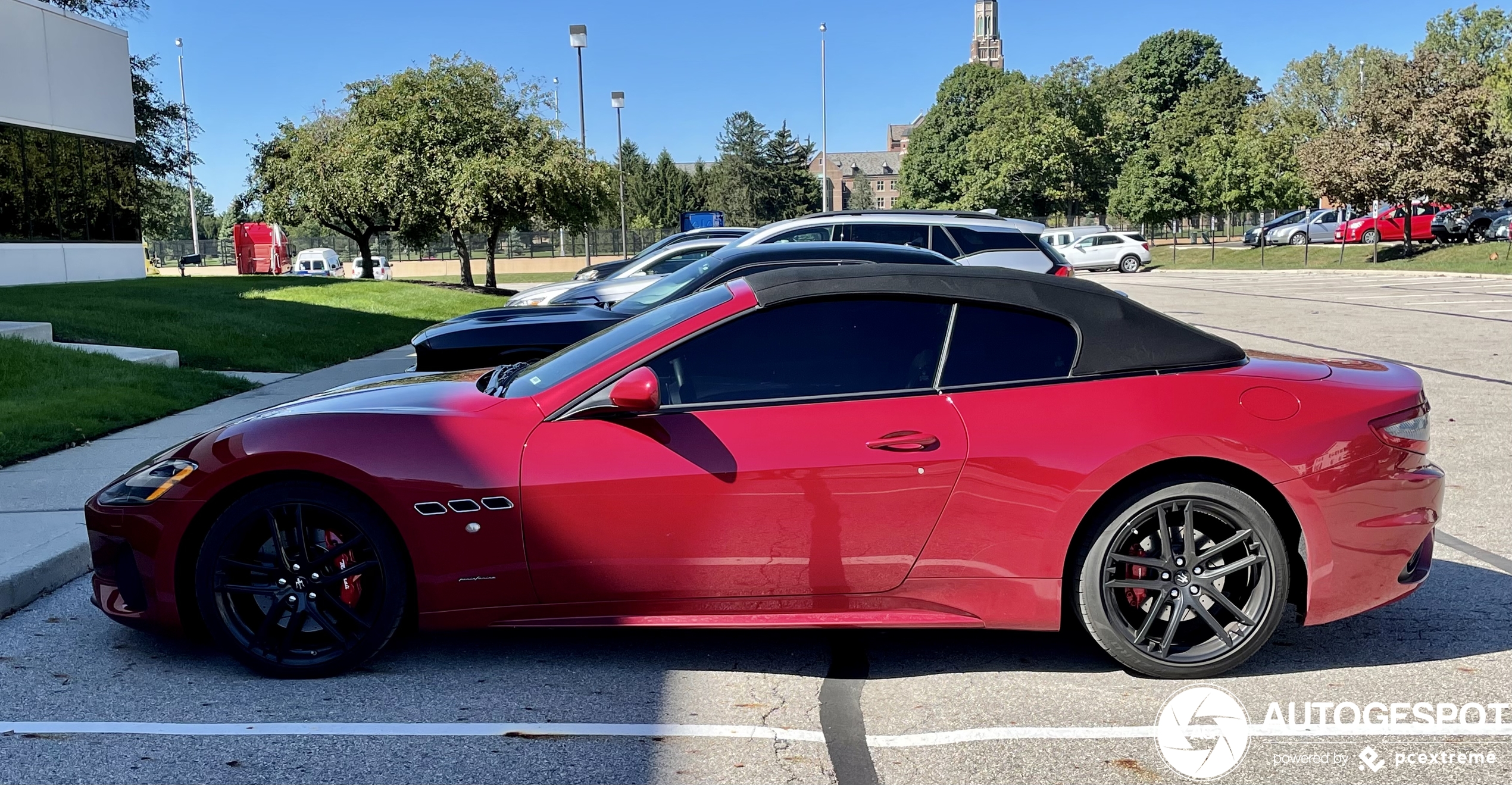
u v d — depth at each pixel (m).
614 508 3.33
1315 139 35.06
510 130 28.27
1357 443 3.38
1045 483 3.32
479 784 2.77
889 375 3.43
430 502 3.33
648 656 3.71
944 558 3.38
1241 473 3.38
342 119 32.09
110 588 3.62
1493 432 7.42
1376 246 31.61
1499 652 3.67
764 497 3.32
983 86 76.56
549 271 58.03
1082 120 54.19
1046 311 3.50
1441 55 30.52
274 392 10.24
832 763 2.90
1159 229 66.75
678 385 3.42
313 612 3.41
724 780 2.79
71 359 9.84
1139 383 3.42
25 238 20.41
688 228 37.72
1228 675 3.51
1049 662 3.65
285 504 3.37
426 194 27.66
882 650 3.78
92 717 3.19
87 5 31.47
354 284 23.78
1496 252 28.58
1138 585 3.37
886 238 10.50
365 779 2.80
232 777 2.81
